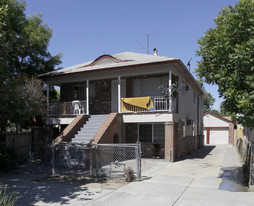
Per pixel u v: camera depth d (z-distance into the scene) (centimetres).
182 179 897
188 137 1858
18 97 904
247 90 741
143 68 1435
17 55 1563
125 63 1529
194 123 2198
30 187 801
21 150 1369
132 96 1641
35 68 1736
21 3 1479
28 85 1204
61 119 1591
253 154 789
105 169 1066
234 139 3031
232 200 645
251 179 773
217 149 2305
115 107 1689
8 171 1070
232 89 758
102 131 1244
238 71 766
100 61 1697
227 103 796
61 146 1102
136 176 912
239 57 718
